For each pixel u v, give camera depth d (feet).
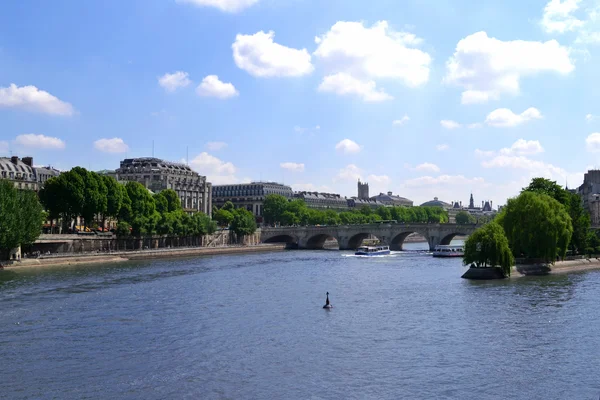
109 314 321.73
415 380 211.41
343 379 212.02
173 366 226.17
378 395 196.54
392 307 349.00
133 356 239.30
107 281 458.09
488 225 495.41
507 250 484.33
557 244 520.83
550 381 211.20
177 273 532.73
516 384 207.92
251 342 262.26
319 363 231.09
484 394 198.29
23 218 537.24
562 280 473.26
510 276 490.49
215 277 506.89
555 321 304.71
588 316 317.01
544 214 517.55
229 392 198.49
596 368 225.76
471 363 231.50
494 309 339.57
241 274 537.24
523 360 235.61
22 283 435.94
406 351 248.11
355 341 264.72
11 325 291.38
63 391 198.80
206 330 285.02
